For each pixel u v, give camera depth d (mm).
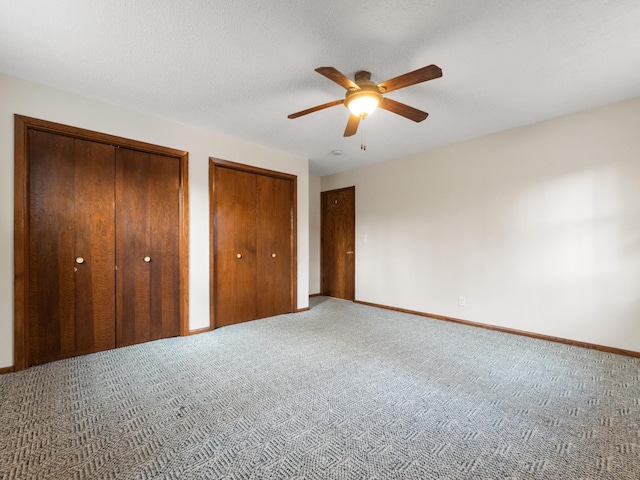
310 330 3486
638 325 2668
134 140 2912
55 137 2551
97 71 2260
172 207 3207
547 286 3154
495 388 2105
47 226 2516
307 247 4566
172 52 2025
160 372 2354
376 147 4035
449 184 3928
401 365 2498
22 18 1697
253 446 1506
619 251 2752
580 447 1490
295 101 2715
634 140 2676
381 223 4754
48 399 1937
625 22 1724
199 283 3379
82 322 2688
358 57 2059
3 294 2297
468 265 3752
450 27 1770
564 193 3045
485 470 1342
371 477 1308
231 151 3641
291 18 1706
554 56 2051
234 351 2812
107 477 1299
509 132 3408
